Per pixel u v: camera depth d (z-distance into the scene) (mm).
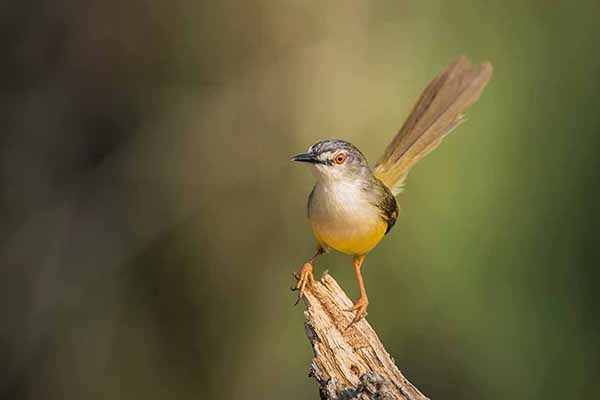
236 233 14453
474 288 13289
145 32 14430
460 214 13172
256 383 14633
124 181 14609
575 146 13172
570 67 13438
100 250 14625
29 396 14477
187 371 14844
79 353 14609
